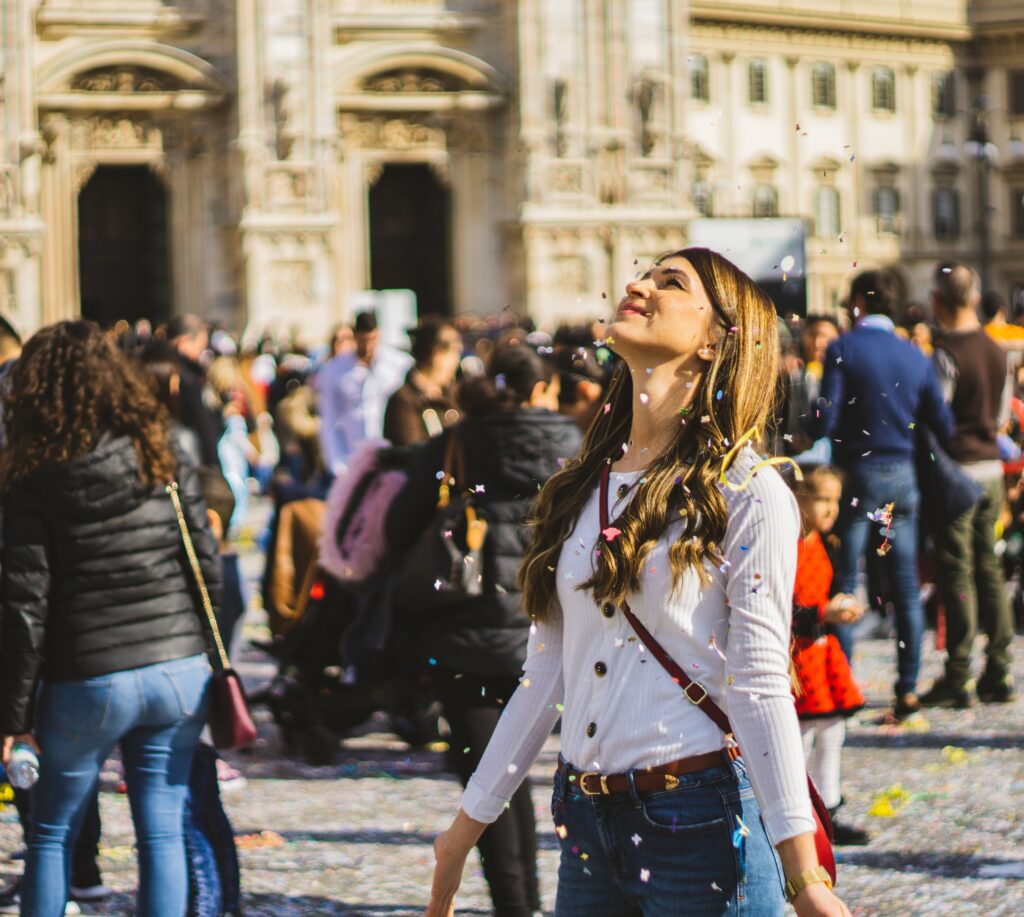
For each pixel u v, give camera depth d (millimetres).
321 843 11086
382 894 9875
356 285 67625
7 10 62406
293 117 64500
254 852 10828
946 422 14281
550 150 67312
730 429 4840
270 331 61219
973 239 91188
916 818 11398
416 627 9000
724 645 4715
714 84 83312
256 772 13484
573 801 4883
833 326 17766
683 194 68375
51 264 64312
